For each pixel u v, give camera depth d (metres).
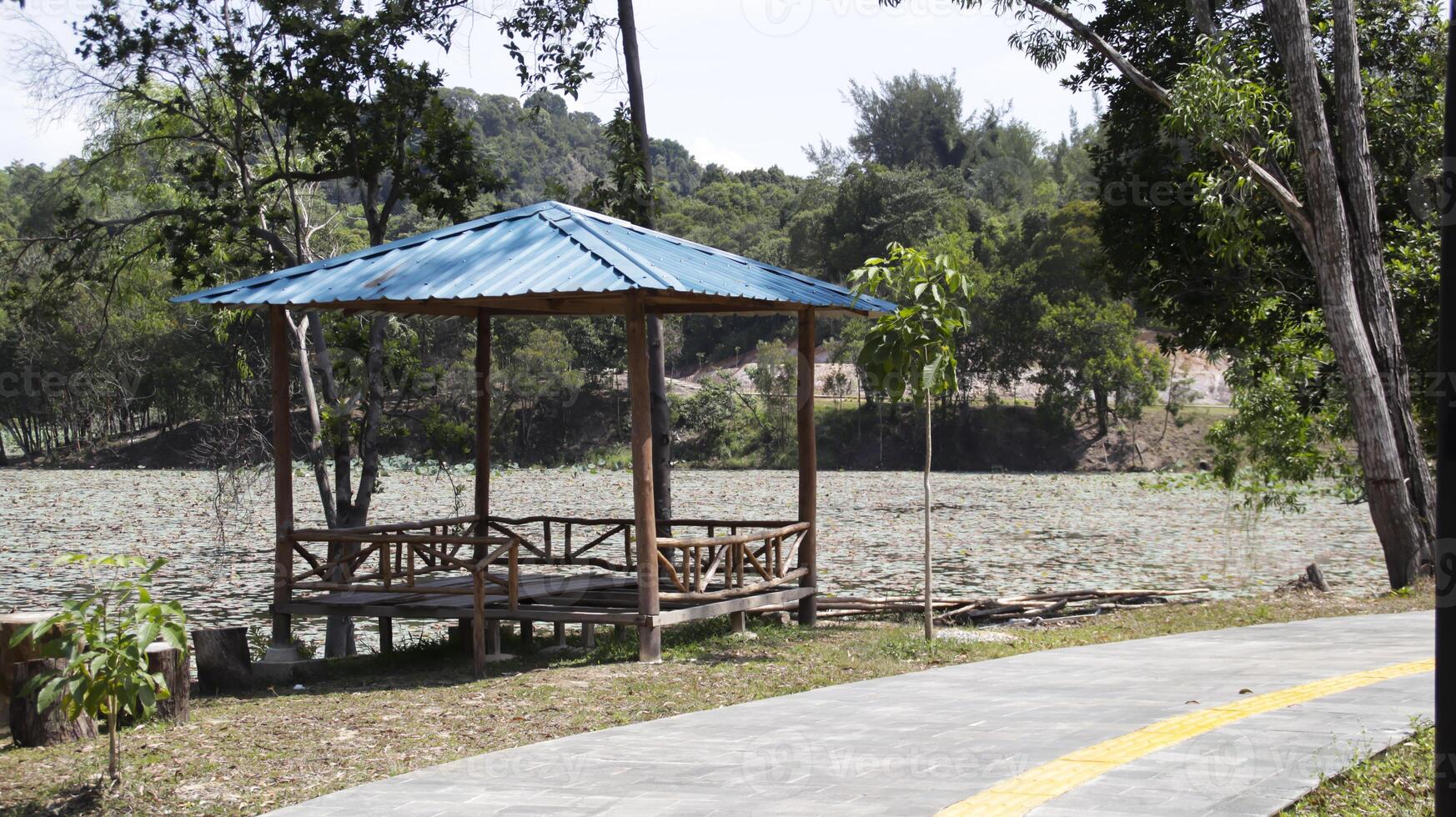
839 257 62.97
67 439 52.59
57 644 5.82
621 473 48.72
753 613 12.50
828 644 10.52
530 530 27.59
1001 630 12.07
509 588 10.03
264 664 10.17
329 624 13.75
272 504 33.53
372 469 15.95
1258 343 19.66
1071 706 6.92
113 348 32.56
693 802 5.02
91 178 18.20
